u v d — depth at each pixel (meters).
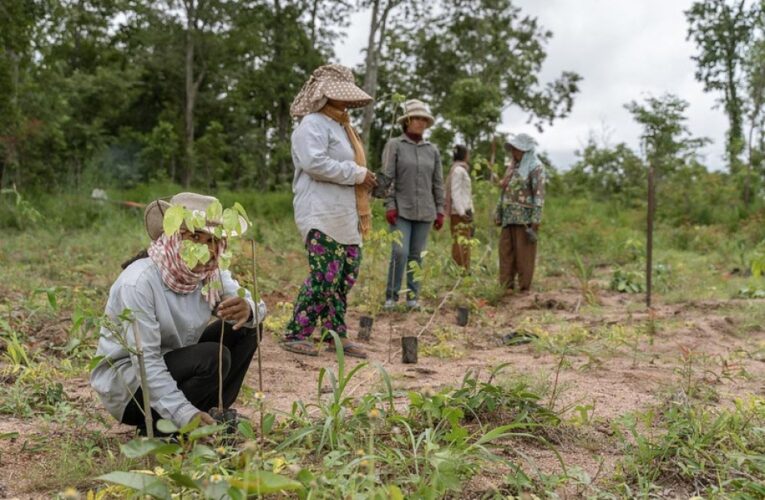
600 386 4.69
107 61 35.12
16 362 4.54
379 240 7.05
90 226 15.20
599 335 6.43
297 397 4.29
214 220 2.91
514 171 9.20
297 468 2.41
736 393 4.65
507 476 2.89
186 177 34.16
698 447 3.26
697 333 6.75
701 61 34.59
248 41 37.47
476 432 3.30
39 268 9.39
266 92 40.28
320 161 5.23
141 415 3.30
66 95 27.48
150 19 37.53
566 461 3.31
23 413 3.85
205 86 41.81
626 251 13.89
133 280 3.14
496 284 9.11
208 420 3.09
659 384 4.64
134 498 2.58
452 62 38.00
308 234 5.42
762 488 2.90
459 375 4.90
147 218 3.24
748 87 23.34
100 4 34.31
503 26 37.38
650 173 8.38
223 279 3.44
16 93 18.44
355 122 39.28
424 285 8.44
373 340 6.37
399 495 2.33
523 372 4.91
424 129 7.60
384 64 38.81
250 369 4.94
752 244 16.09
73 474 2.99
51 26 17.45
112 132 40.44
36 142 20.67
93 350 5.24
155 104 41.41
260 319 3.38
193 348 3.28
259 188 39.53
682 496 2.99
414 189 7.49
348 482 2.56
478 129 32.00
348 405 3.55
